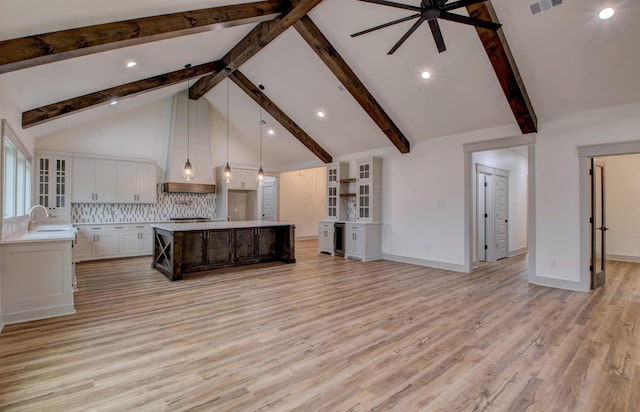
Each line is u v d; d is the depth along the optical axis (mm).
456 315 3592
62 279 3566
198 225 5910
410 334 3082
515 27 3832
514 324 3332
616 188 7008
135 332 3096
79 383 2219
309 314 3617
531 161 4969
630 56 3648
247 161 9398
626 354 2684
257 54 6031
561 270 4715
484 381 2283
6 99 3541
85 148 6848
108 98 5090
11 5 2326
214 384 2227
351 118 6699
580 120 4520
